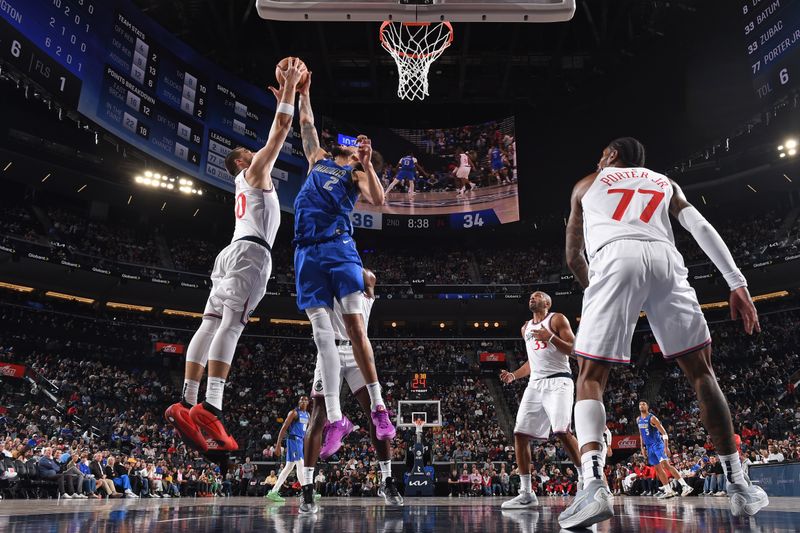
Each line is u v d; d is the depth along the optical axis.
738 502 3.39
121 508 5.19
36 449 17.25
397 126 39.44
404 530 2.57
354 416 28.97
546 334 6.04
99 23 23.31
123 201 34.19
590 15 29.91
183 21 30.31
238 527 2.71
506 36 32.97
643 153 3.58
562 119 34.38
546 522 3.19
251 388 31.83
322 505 6.21
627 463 23.88
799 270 30.36
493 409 31.45
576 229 3.57
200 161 27.27
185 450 23.83
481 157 35.31
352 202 4.70
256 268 4.48
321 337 4.43
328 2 6.95
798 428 24.05
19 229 30.19
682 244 35.38
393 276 38.66
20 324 28.94
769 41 24.17
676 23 29.72
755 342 31.50
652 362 33.38
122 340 32.47
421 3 6.71
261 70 34.56
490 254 40.72
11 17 19.69
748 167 32.34
